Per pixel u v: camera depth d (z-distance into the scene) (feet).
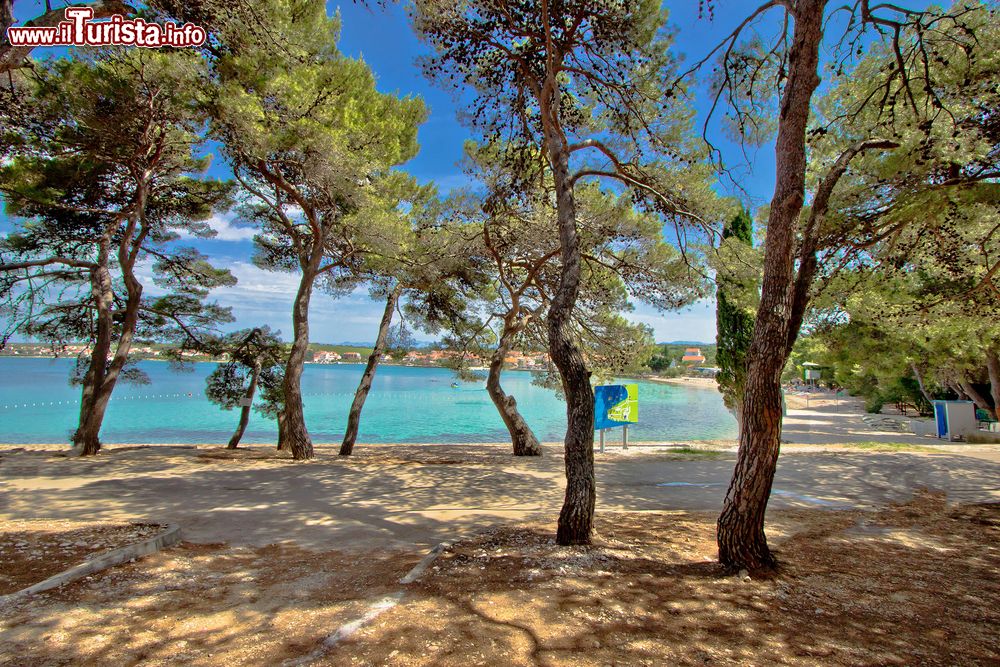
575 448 16.70
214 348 50.98
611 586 12.93
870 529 19.97
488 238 36.32
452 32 22.66
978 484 29.76
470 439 76.89
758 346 14.48
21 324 44.45
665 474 33.24
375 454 47.37
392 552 16.52
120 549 15.35
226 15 20.79
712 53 20.81
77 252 45.60
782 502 24.84
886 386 90.07
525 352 49.90
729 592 12.79
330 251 45.09
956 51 20.45
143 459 38.24
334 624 10.80
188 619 11.11
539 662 9.25
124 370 51.83
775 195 14.61
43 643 9.88
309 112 32.50
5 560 14.43
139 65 30.76
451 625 10.68
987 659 9.77
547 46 19.84
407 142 44.45
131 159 38.11
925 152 18.03
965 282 32.40
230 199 47.57
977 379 68.95
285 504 23.67
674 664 9.29
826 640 10.39
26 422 86.28
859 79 24.04
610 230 35.42
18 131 33.42
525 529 18.98
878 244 27.96
